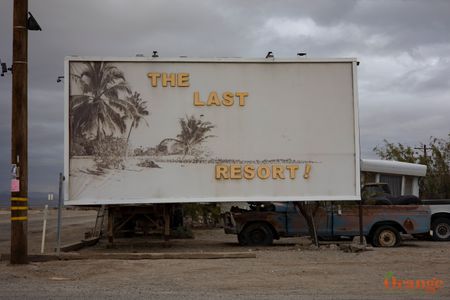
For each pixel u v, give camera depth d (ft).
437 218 72.74
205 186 56.90
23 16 45.39
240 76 57.82
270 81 57.93
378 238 63.57
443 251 57.41
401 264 47.16
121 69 56.95
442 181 118.52
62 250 56.49
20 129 45.11
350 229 63.31
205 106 57.36
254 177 57.26
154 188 56.54
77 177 55.93
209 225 99.71
